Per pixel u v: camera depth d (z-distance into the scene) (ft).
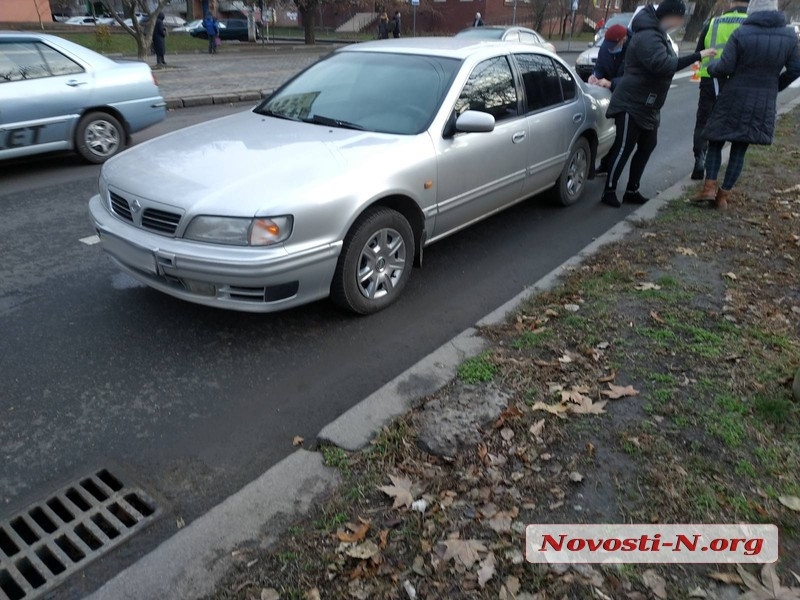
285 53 87.81
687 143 32.50
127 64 27.53
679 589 7.34
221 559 7.78
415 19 129.90
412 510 8.45
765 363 11.57
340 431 9.91
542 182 19.44
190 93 43.98
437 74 15.71
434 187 14.61
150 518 8.75
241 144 13.92
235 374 12.01
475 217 16.83
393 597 7.27
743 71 18.92
